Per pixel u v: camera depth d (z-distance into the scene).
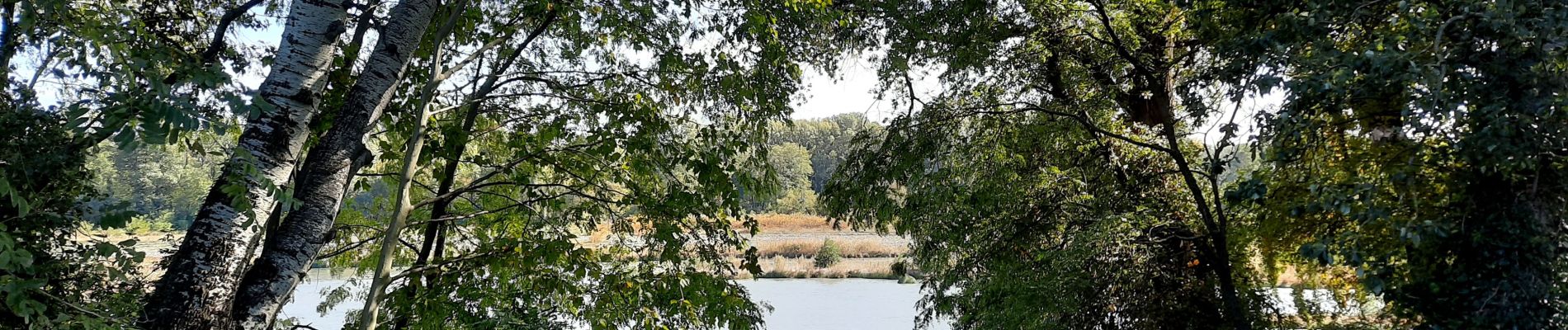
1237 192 6.82
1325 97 5.89
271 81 5.00
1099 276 10.95
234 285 4.75
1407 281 7.42
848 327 18.95
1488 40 5.49
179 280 4.54
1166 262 11.50
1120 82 10.55
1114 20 10.30
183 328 4.45
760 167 9.10
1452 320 6.66
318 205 5.32
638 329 7.83
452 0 7.57
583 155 8.89
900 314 20.80
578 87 9.02
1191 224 11.12
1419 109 5.56
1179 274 11.55
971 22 10.23
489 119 9.25
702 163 8.50
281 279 5.07
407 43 5.88
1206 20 7.88
